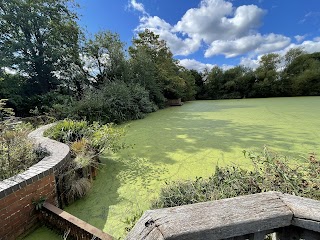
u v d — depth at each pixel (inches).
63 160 86.2
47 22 357.1
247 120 237.0
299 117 238.4
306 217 21.1
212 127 207.8
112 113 268.1
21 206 64.1
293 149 126.7
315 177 45.1
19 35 353.7
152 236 19.6
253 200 23.8
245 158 116.8
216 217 21.2
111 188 92.8
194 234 19.7
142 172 107.2
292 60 756.6
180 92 495.5
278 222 21.7
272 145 136.7
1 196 58.2
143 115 302.2
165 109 407.5
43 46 362.3
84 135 133.9
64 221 62.2
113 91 295.1
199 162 115.4
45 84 382.3
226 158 118.7
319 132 165.0
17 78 350.0
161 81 467.2
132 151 141.2
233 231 20.7
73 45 375.9
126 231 55.8
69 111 242.5
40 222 69.9
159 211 22.6
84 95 287.1
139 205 78.2
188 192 55.9
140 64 404.5
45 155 95.1
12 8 330.0
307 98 553.0
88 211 76.6
